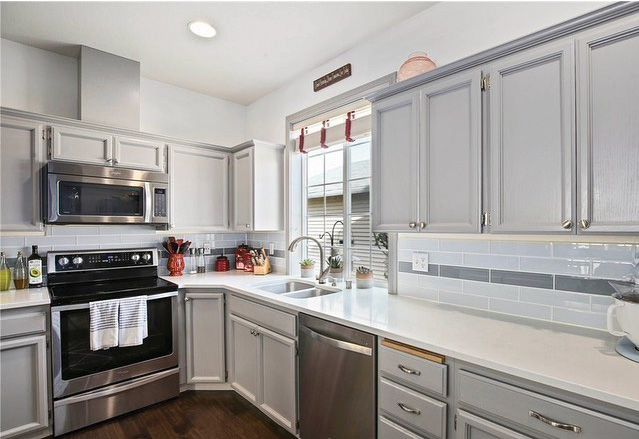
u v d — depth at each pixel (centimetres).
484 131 142
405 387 137
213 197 305
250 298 230
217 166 308
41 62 249
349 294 215
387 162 180
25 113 213
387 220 179
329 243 282
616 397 87
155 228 281
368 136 241
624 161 108
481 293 176
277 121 320
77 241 259
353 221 261
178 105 317
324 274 243
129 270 274
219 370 256
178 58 263
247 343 233
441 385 125
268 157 300
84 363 209
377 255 244
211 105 338
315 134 278
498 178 137
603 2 143
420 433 132
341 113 258
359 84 242
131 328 220
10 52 237
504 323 152
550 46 124
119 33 229
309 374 182
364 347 152
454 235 186
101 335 210
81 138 235
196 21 214
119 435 204
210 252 331
